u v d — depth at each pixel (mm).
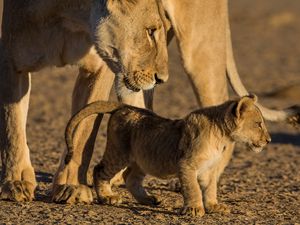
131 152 11922
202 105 13859
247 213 11859
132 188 12219
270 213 12000
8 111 12266
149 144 11617
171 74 32969
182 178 11297
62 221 10820
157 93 28453
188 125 11289
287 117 14305
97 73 12680
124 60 11797
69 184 12203
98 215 11273
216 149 11320
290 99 28000
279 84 31047
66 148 12578
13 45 12172
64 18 12000
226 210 11727
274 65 36688
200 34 13656
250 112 11469
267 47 42844
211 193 11750
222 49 13867
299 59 38812
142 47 11797
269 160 17969
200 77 13781
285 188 14344
